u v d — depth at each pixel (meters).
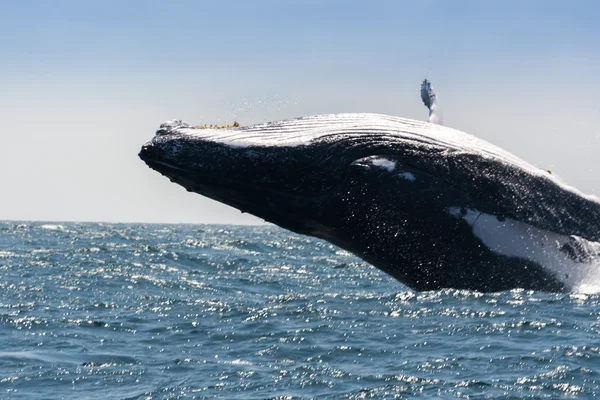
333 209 64.88
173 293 100.44
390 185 64.00
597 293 67.44
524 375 52.41
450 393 49.22
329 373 53.94
